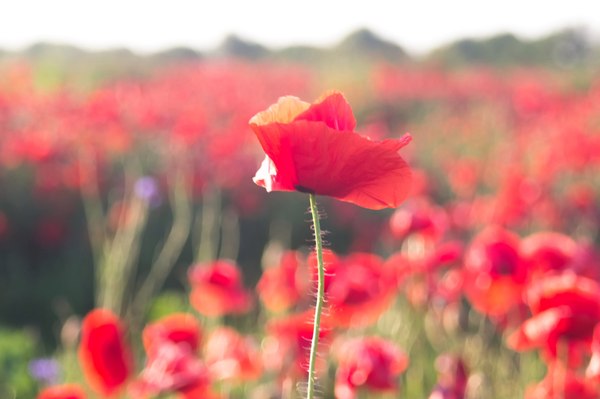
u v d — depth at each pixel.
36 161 8.48
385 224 7.31
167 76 17.66
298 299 3.55
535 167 9.20
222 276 3.46
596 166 9.38
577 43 37.56
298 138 1.48
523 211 6.57
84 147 8.84
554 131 11.27
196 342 2.78
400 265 3.72
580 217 7.57
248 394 3.26
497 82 20.95
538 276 3.18
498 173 9.85
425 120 17.27
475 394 2.76
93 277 7.52
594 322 2.36
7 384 4.21
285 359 2.69
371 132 13.45
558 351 2.44
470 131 13.60
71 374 3.73
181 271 7.77
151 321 5.64
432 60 29.69
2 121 10.37
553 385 2.50
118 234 4.51
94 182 8.26
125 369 2.48
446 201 9.77
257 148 10.59
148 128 10.73
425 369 3.86
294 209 9.29
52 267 7.93
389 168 1.50
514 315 3.45
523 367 3.61
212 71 18.86
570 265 3.16
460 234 6.38
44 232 8.05
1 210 8.15
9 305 7.18
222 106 13.34
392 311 4.12
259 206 9.04
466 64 33.19
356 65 25.53
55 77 18.64
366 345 2.57
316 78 20.81
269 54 33.88
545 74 25.00
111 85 16.42
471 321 3.92
